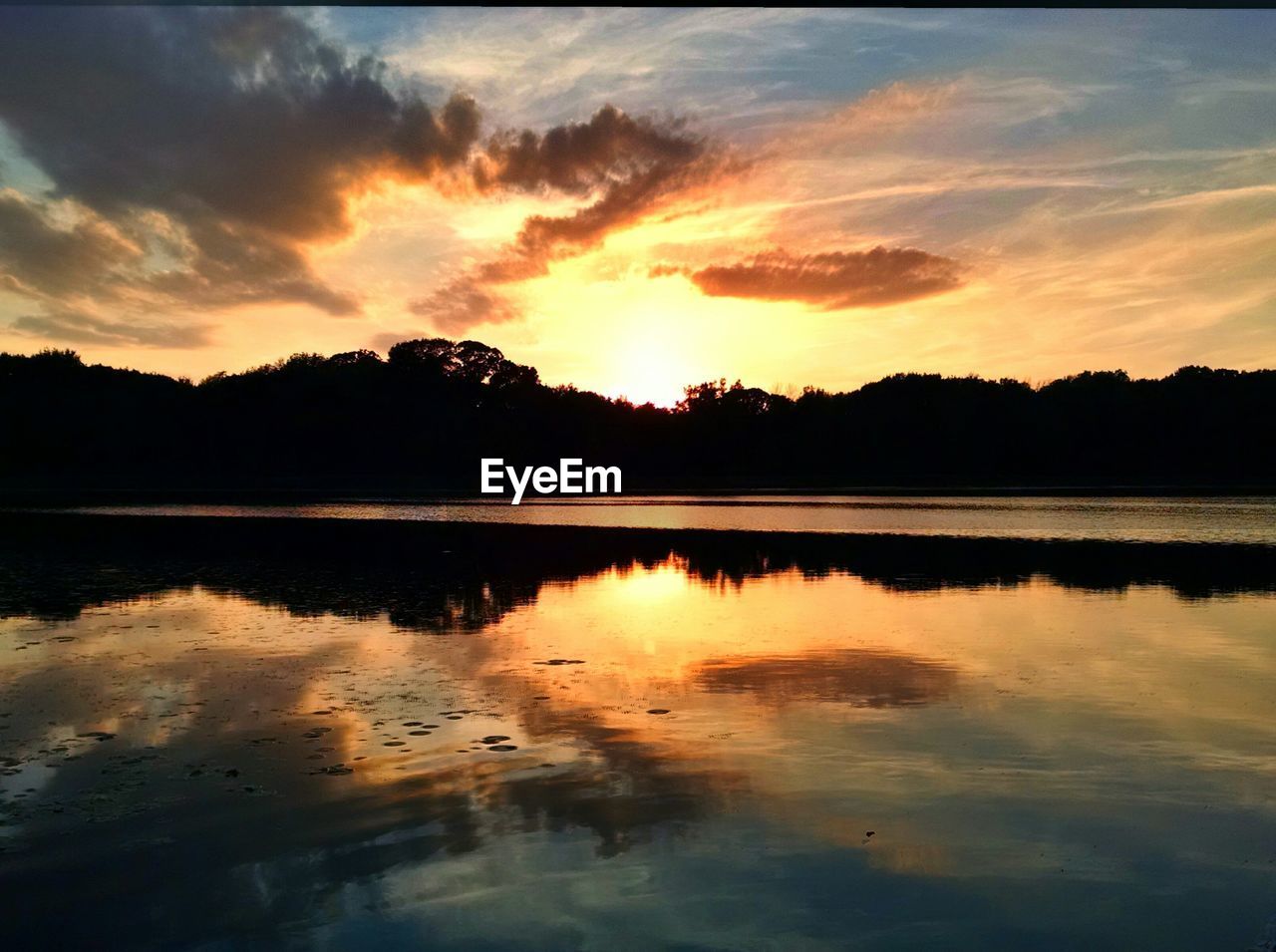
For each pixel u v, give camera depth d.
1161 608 16.95
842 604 17.56
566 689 11.05
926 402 117.81
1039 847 6.57
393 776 8.09
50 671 11.95
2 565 24.03
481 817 7.16
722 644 13.66
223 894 6.00
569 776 8.07
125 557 26.14
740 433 113.69
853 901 5.83
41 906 5.88
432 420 107.31
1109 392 114.94
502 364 126.75
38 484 92.19
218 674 11.80
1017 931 5.47
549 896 5.94
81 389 110.31
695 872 6.23
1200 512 49.09
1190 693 10.74
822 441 111.94
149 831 6.94
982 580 21.09
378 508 54.62
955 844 6.62
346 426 104.81
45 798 7.57
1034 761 8.39
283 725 9.59
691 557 26.41
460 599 18.23
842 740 9.03
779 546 29.86
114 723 9.69
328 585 20.22
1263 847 6.54
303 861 6.45
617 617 16.14
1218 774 8.02
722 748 8.80
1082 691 10.86
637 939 5.44
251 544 30.41
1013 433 108.75
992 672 11.82
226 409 106.75
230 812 7.27
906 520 43.19
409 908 5.82
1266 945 5.29
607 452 110.12
